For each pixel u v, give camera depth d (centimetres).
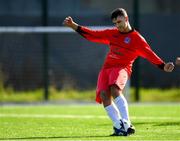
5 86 5850
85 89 5894
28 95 5800
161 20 6284
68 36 5966
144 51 2802
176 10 6519
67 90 5850
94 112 4419
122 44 2812
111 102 2802
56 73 5872
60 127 3288
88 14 6291
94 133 2953
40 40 5938
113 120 2777
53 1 6262
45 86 5741
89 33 2877
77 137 2764
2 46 5941
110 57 2831
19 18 6262
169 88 6019
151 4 6675
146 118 3828
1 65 5897
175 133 2900
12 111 4550
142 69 6022
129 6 6506
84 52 5947
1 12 6278
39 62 5909
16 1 6278
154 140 2594
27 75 5891
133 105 5150
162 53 6262
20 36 5941
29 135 2892
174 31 6281
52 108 4841
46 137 2791
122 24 2784
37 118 3919
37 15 6247
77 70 5928
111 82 2778
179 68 6091
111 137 2714
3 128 3250
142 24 6284
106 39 2847
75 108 4828
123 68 2816
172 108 4734
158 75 6034
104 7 6456
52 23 6222
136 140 2589
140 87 5866
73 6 6331
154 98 5781
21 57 5928
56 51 5950
